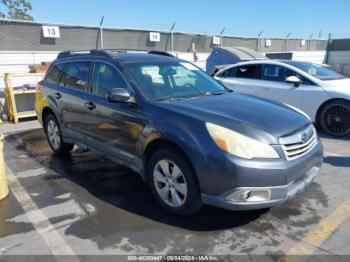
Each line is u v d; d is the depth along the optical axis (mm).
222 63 12266
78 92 4824
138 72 4156
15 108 8812
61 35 10797
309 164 3391
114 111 4074
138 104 3811
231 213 3627
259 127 3199
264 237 3191
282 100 7422
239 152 3020
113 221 3531
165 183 3596
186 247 3059
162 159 3537
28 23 10117
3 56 9836
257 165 2992
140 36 12555
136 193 4203
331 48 22891
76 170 5066
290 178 3125
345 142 6395
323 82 6992
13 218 3646
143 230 3346
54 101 5363
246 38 16922
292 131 3303
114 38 11891
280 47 19203
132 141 3881
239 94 4453
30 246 3123
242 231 3299
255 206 3059
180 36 13828
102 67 4508
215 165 3051
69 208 3846
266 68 7891
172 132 3344
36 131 7863
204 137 3156
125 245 3107
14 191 4340
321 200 3918
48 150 6188
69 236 3271
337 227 3342
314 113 6988
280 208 3729
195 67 4988
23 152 6102
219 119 3277
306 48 21328
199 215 3598
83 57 4992
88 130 4648
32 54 10383
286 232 3268
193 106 3615
